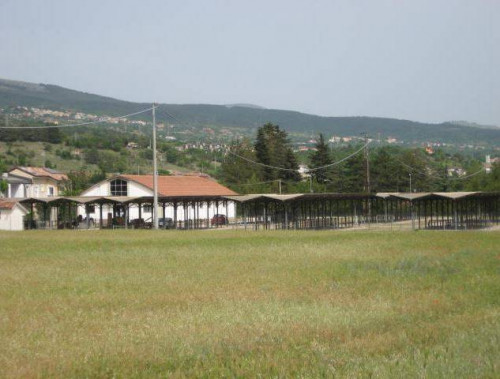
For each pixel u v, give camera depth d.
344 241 36.12
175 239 38.47
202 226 64.94
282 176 107.25
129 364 10.52
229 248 32.44
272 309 15.27
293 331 12.73
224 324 13.51
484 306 15.51
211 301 16.59
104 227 60.03
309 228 57.59
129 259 27.62
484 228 55.16
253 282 20.28
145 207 71.50
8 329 13.18
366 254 28.97
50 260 27.39
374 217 71.00
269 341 11.96
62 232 47.22
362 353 10.92
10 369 10.19
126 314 14.85
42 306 16.00
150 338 12.25
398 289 18.56
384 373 9.61
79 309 15.59
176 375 9.83
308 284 19.77
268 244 34.59
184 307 15.79
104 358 10.82
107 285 19.83
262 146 107.88
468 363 10.06
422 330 12.61
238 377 9.78
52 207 64.44
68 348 11.53
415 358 10.41
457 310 15.05
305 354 10.90
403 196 54.03
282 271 23.17
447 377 9.40
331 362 10.32
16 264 25.92
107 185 69.81
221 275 22.11
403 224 64.06
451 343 11.42
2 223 58.00
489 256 27.33
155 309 15.55
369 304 15.95
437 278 20.95
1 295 17.88
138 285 19.73
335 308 15.33
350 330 12.80
